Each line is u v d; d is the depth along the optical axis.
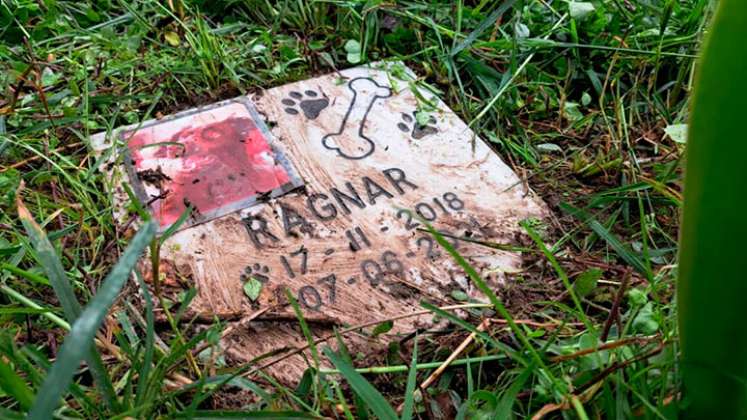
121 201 1.25
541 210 1.28
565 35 1.67
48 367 0.81
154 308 1.08
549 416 0.92
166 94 1.55
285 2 1.72
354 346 1.04
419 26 1.73
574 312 0.97
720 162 0.61
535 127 1.50
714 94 0.59
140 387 0.82
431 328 1.07
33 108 1.45
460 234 1.22
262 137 1.39
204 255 1.17
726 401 0.75
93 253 1.17
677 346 0.90
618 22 1.65
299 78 1.59
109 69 1.58
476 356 1.03
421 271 1.16
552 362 0.96
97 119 1.46
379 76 1.58
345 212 1.25
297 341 1.05
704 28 1.56
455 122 1.45
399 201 1.28
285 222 1.23
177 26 1.69
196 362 1.00
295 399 0.92
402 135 1.42
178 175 1.30
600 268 1.17
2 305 1.06
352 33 1.71
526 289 1.14
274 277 1.14
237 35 1.74
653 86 1.56
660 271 1.13
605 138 1.45
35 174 1.30
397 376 1.00
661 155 1.42
